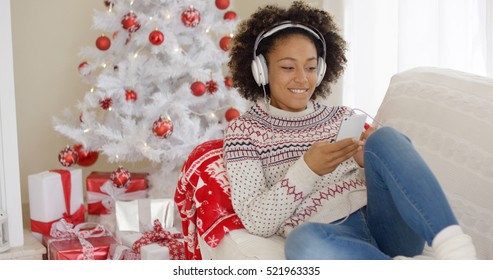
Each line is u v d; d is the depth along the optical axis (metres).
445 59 2.19
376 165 1.19
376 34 2.65
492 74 2.01
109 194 2.74
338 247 1.16
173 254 2.22
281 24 1.56
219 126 2.77
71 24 3.32
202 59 2.74
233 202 1.45
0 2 2.26
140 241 2.29
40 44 3.28
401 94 1.70
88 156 2.87
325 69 1.65
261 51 1.59
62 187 2.60
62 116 3.29
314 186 1.49
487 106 1.49
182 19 2.65
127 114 2.70
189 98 2.70
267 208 1.37
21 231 2.38
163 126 2.56
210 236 1.47
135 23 2.61
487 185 1.40
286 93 1.55
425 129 1.56
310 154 1.36
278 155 1.51
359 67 2.71
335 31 1.73
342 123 1.36
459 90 1.57
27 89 3.27
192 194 1.64
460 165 1.45
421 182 1.09
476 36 2.12
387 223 1.31
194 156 1.63
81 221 2.67
